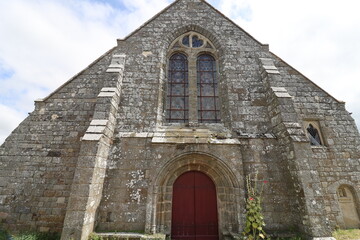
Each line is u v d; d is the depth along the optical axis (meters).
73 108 8.03
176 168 6.93
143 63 8.70
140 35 9.30
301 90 8.79
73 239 5.14
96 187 6.08
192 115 8.23
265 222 6.36
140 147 7.15
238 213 6.29
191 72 8.96
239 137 7.42
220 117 8.41
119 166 6.87
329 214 7.09
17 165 7.07
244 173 6.92
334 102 8.70
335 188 7.40
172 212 6.82
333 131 8.24
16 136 7.46
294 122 7.12
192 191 7.10
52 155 7.28
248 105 8.12
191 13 9.91
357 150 7.96
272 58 9.23
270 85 8.03
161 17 9.75
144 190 6.61
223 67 8.90
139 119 7.72
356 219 7.20
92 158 6.02
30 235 5.97
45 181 6.95
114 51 8.91
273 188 6.75
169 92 8.79
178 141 7.05
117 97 7.74
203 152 6.92
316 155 7.83
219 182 6.98
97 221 6.16
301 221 6.01
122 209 6.38
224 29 9.63
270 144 7.34
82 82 8.50
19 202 6.68
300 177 6.18
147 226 6.05
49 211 6.62
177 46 9.50
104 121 6.83
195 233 6.65
